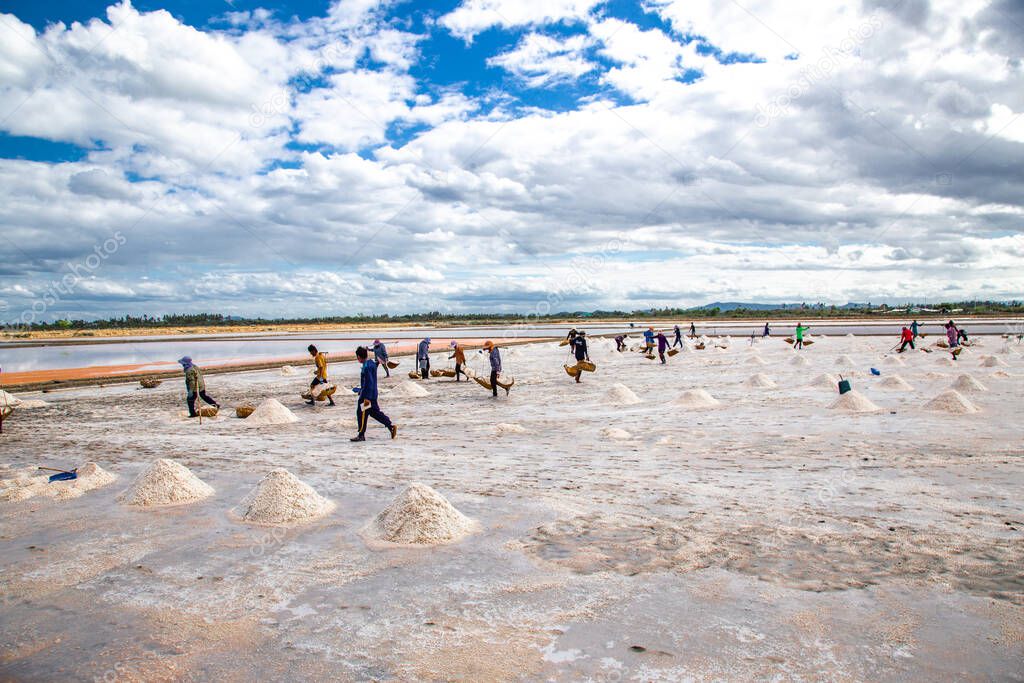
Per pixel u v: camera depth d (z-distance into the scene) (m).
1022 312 131.25
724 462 7.00
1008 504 5.00
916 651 2.72
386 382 20.59
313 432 10.63
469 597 3.40
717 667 2.61
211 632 3.04
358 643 2.90
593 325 113.19
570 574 3.69
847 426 9.25
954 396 10.34
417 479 6.28
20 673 2.67
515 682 2.53
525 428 10.38
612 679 2.53
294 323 195.88
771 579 3.55
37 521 4.99
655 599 3.32
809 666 2.61
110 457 8.02
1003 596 3.26
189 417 13.04
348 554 4.12
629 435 9.21
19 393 19.84
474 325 146.38
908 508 4.93
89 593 3.54
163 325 157.88
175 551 4.23
